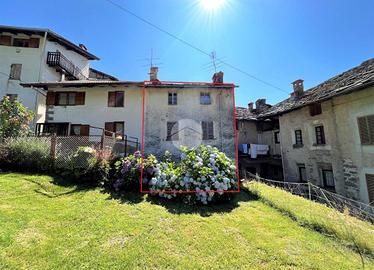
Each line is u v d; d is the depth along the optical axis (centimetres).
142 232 432
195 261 348
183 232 448
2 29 1719
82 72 2375
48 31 1770
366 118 941
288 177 1477
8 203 497
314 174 1254
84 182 723
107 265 321
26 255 325
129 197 645
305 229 488
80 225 437
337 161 1096
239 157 1839
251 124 2073
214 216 558
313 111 1269
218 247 395
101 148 826
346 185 1040
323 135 1220
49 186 647
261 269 334
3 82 1719
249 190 843
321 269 336
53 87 1541
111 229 432
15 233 376
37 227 409
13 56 1770
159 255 357
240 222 523
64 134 1521
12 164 769
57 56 1850
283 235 454
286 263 351
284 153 1522
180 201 663
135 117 1535
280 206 632
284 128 1534
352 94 1013
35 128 1500
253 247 400
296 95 1581
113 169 765
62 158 777
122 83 1450
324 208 618
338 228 456
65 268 305
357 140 984
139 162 737
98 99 1568
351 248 402
